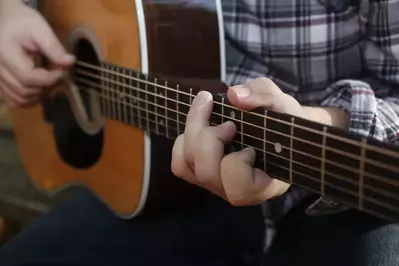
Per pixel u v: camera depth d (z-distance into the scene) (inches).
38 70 36.8
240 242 34.0
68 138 38.8
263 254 32.8
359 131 28.4
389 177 21.8
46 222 35.8
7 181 49.1
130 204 34.5
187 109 28.7
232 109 26.2
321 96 32.5
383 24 30.9
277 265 31.8
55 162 40.7
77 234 34.8
